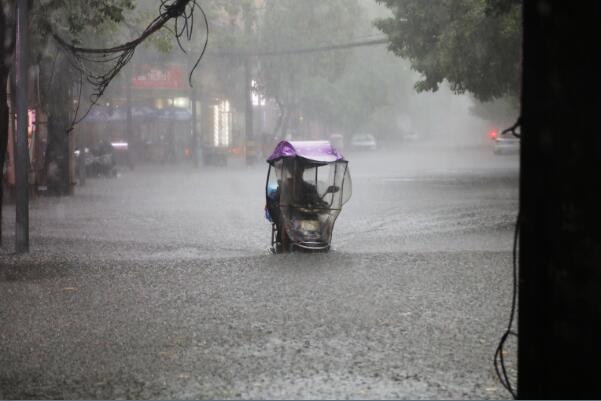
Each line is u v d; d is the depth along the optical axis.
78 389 9.06
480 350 10.76
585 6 5.60
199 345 11.05
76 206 33.53
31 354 10.62
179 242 22.61
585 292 5.76
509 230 24.62
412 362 10.15
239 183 48.06
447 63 42.75
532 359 6.15
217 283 15.98
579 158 5.69
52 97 36.59
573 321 5.84
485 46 41.88
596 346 5.76
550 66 5.80
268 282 16.05
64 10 24.06
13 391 9.00
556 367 5.96
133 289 15.44
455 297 14.45
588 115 5.64
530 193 6.06
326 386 9.13
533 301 6.10
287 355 10.49
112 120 72.19
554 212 5.85
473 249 20.72
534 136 6.00
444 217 28.39
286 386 9.13
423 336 11.54
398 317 12.79
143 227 26.14
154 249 21.22
